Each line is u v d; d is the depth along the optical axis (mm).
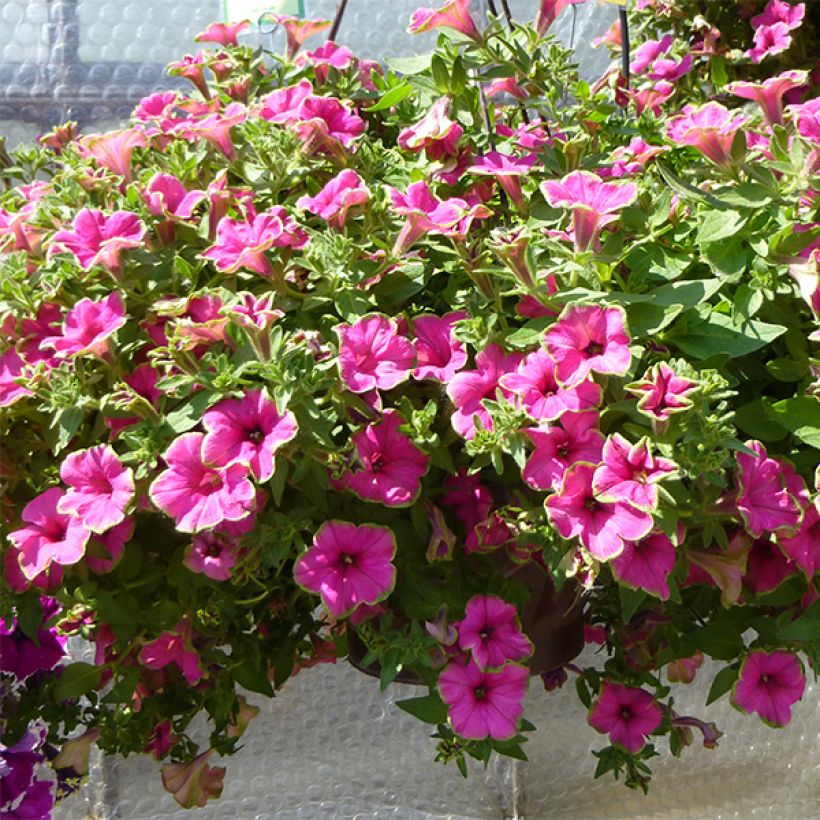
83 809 2053
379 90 1486
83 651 1920
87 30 2084
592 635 1504
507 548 1110
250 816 2113
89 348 1029
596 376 992
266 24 1672
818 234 1052
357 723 2154
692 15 2061
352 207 1169
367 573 1043
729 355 1047
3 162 1512
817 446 1023
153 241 1152
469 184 1241
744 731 2205
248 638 1288
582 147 1172
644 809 2199
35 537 1032
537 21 1279
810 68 1972
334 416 1013
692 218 1157
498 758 2232
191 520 943
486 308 1081
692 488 1046
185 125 1310
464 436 1014
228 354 1034
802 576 1143
